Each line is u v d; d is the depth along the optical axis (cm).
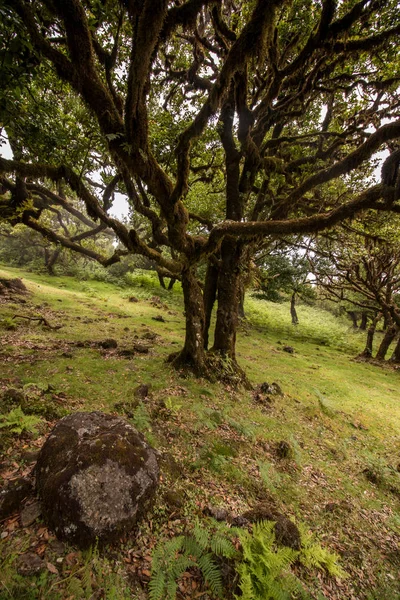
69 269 2467
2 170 455
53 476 252
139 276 2312
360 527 359
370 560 314
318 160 771
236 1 599
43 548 222
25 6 317
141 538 255
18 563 208
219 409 572
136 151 386
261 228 543
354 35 564
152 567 222
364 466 509
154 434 430
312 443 541
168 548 236
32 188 811
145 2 261
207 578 224
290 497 379
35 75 367
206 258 682
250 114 589
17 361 588
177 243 577
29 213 823
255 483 386
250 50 323
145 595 213
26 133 446
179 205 513
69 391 505
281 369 1008
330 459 504
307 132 938
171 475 347
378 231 977
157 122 810
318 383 935
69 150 559
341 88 662
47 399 456
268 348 1323
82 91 354
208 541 256
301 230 518
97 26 402
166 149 784
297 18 570
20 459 309
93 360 671
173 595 210
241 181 745
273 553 245
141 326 1187
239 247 739
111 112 370
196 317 718
